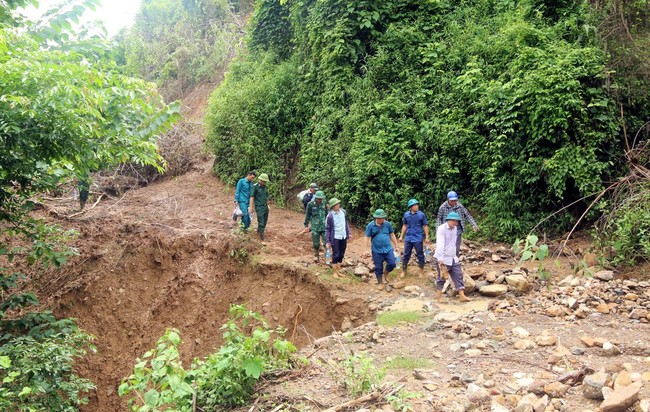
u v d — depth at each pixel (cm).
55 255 931
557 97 1104
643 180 986
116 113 732
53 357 713
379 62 1476
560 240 1122
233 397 549
